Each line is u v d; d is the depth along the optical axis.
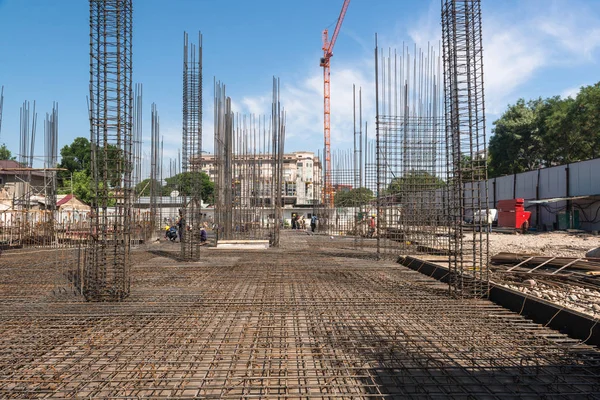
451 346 4.41
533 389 3.47
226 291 7.21
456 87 6.97
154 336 4.70
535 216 25.00
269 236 19.16
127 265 6.73
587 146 29.77
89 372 3.71
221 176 16.94
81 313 5.65
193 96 11.91
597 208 21.00
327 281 8.27
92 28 6.49
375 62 11.81
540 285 7.59
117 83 6.59
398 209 14.80
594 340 4.49
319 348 4.31
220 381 3.54
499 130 35.91
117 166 6.63
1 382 3.53
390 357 4.09
